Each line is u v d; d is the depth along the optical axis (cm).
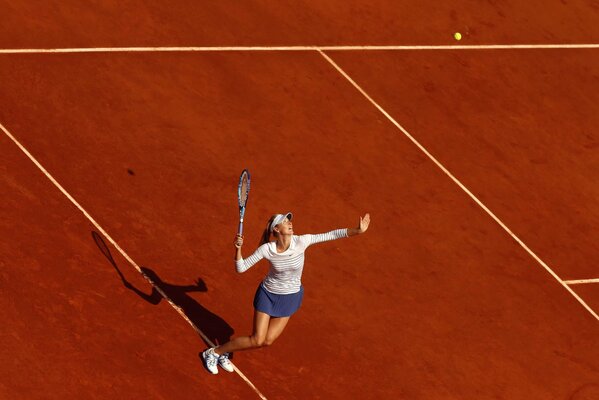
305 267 5072
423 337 4947
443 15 7069
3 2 5900
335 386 4616
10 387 4169
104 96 5591
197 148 5484
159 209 5081
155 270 4797
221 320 4703
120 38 5978
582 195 6097
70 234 4812
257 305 4209
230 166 5453
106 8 6119
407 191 5697
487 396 4775
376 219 5459
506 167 6094
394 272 5209
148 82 5766
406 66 6575
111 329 4497
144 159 5312
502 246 5575
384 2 6981
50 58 5700
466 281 5297
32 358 4291
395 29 6819
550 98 6738
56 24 5906
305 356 4691
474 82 6644
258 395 4484
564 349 5122
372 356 4788
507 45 7044
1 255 4609
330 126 5941
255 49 6259
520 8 7375
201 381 4447
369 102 6206
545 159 6250
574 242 5762
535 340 5112
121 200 5059
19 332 4359
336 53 6469
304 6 6706
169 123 5569
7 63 5578
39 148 5175
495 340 5044
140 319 4578
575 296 5447
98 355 4388
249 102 5888
